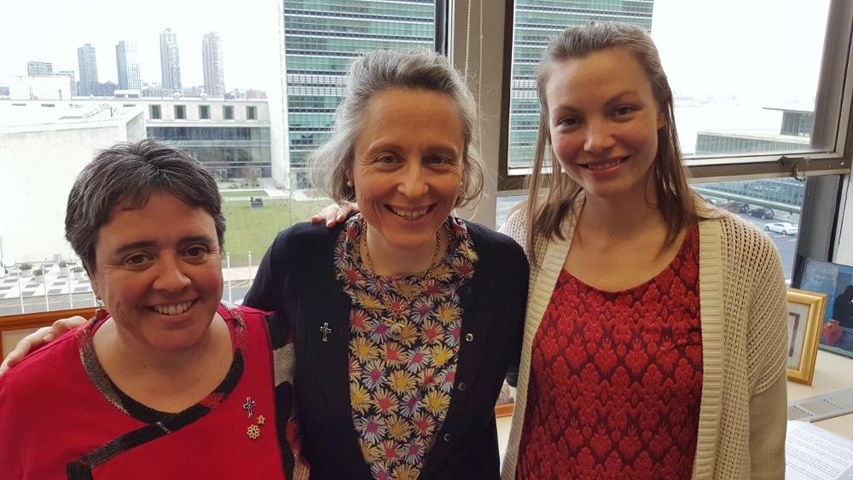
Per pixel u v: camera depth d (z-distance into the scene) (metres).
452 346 1.01
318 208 1.55
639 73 0.96
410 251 1.00
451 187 0.92
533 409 1.10
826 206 2.24
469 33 1.52
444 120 0.90
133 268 0.80
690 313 1.00
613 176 0.98
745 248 1.00
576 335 1.02
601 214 1.08
